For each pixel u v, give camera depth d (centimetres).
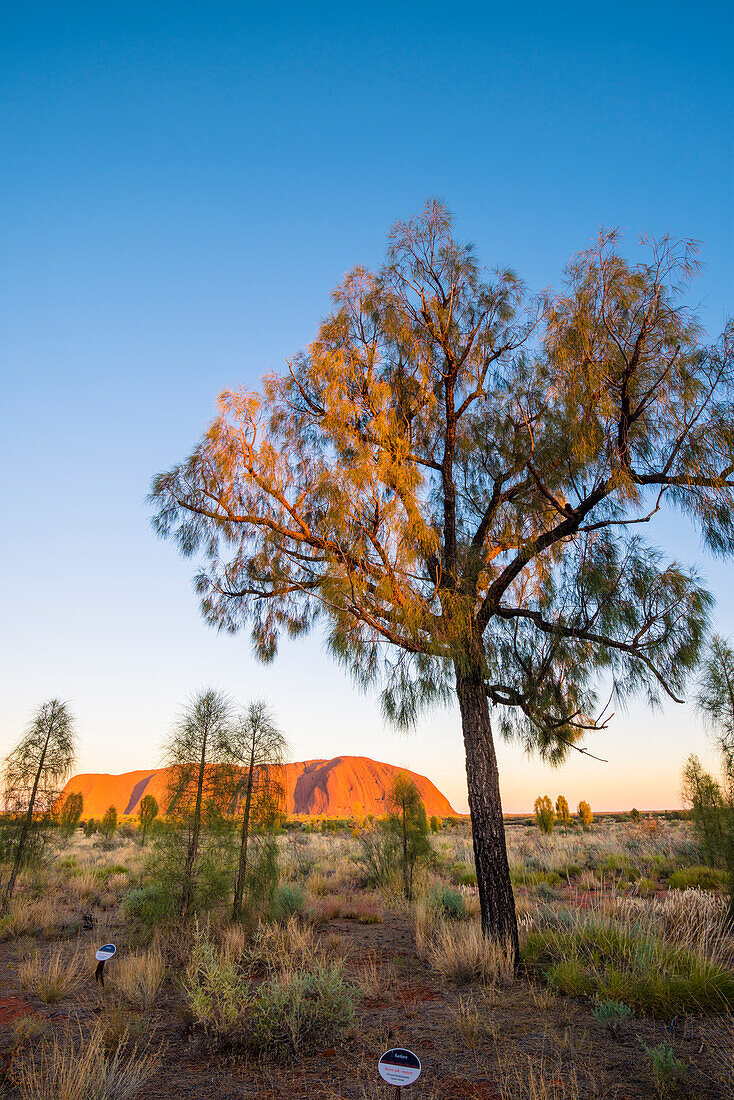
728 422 629
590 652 738
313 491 777
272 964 707
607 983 604
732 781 1012
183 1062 470
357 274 841
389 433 738
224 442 755
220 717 963
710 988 564
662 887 1467
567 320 688
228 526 819
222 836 908
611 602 697
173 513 801
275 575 797
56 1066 409
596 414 664
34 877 1311
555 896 1310
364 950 860
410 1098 403
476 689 819
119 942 879
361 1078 438
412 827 1439
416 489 723
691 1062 440
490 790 782
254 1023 508
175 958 757
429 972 732
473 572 751
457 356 890
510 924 734
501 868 754
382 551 698
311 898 1348
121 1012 547
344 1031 509
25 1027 507
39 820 1193
